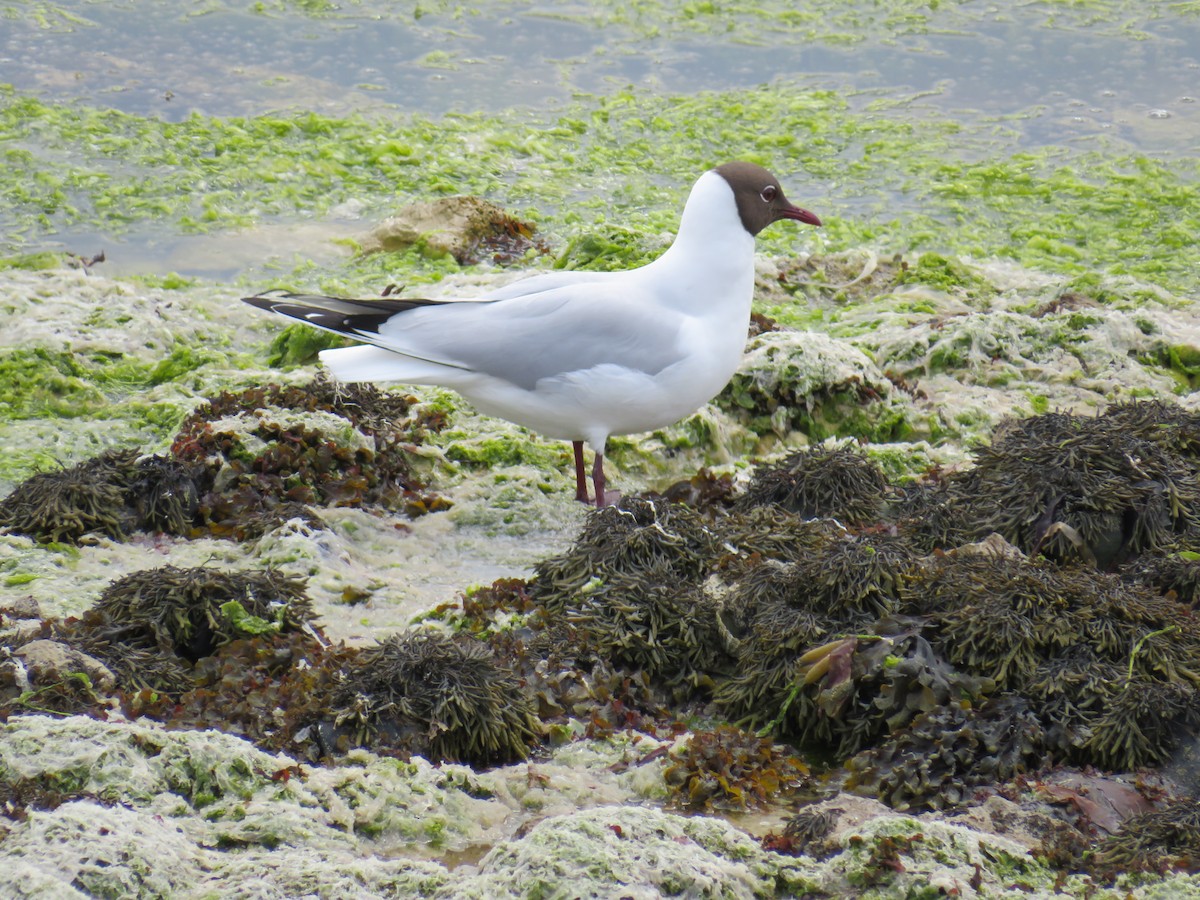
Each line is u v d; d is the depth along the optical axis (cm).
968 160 2159
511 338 1134
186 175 2056
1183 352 1569
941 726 849
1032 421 1201
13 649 895
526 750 876
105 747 742
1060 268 1839
